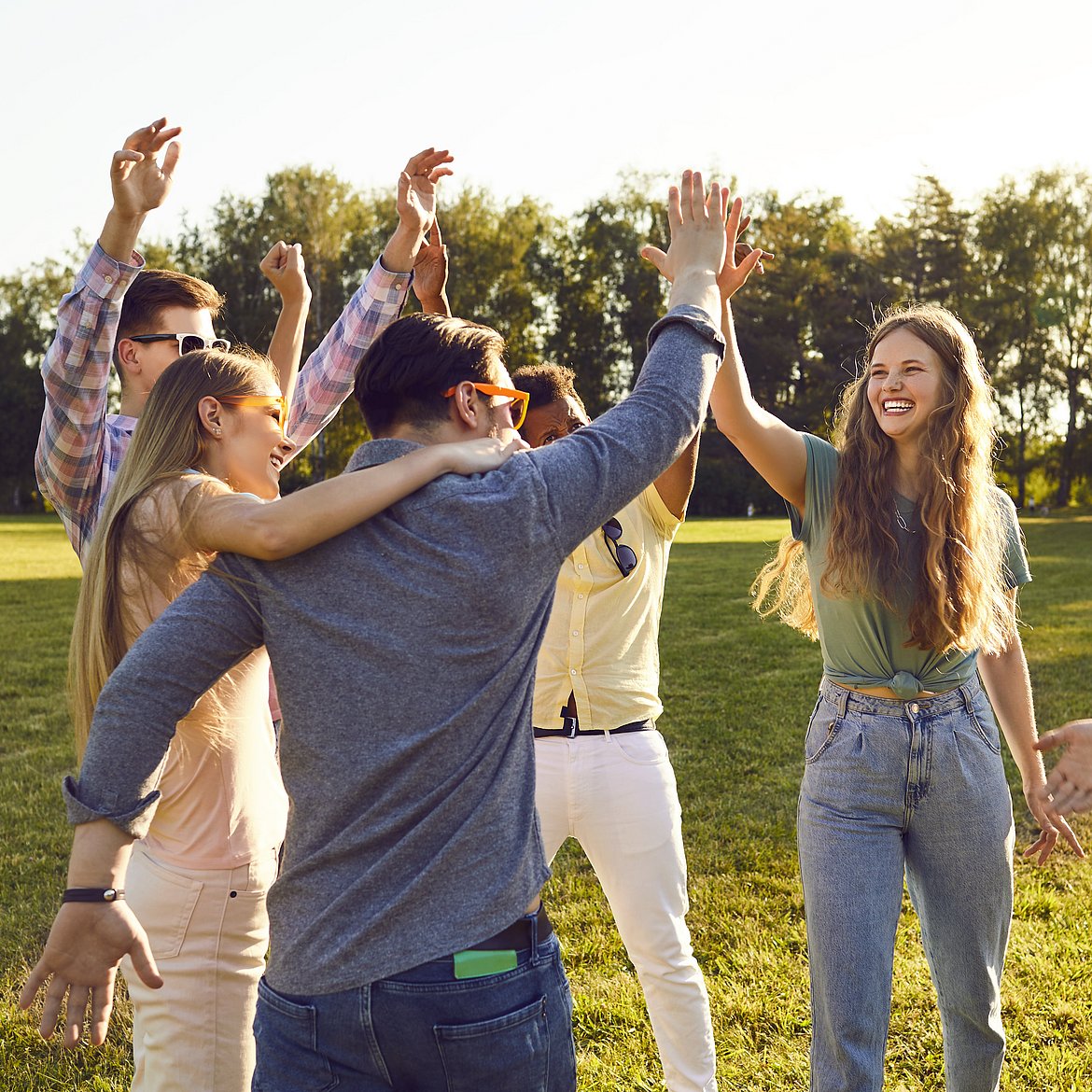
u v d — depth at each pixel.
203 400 2.18
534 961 1.59
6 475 56.19
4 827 5.31
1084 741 2.25
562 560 1.61
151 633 1.60
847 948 2.38
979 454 2.50
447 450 1.62
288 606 1.57
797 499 2.63
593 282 52.94
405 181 3.08
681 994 2.75
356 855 1.53
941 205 50.88
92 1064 3.24
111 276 2.37
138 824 1.59
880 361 2.53
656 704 2.92
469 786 1.54
